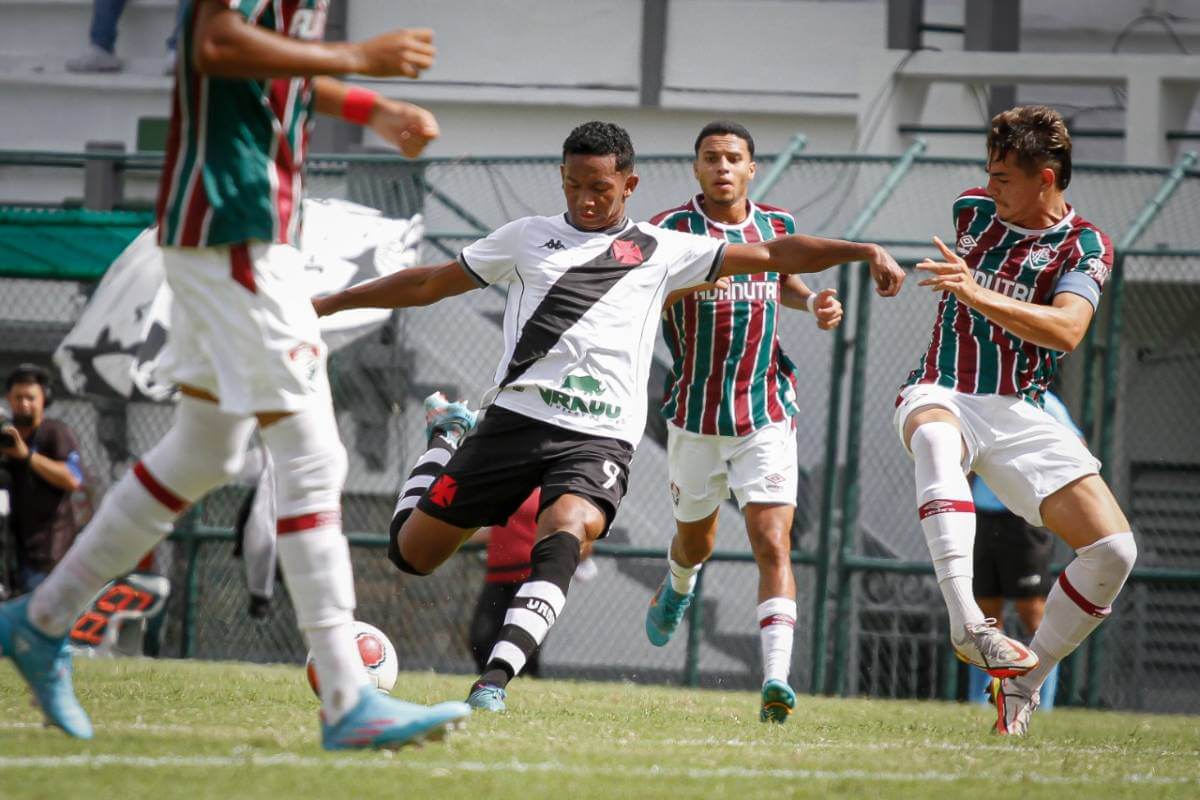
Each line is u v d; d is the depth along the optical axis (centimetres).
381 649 1786
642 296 1781
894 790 1123
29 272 3838
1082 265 1812
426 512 1792
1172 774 1380
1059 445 1800
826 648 3512
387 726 1152
